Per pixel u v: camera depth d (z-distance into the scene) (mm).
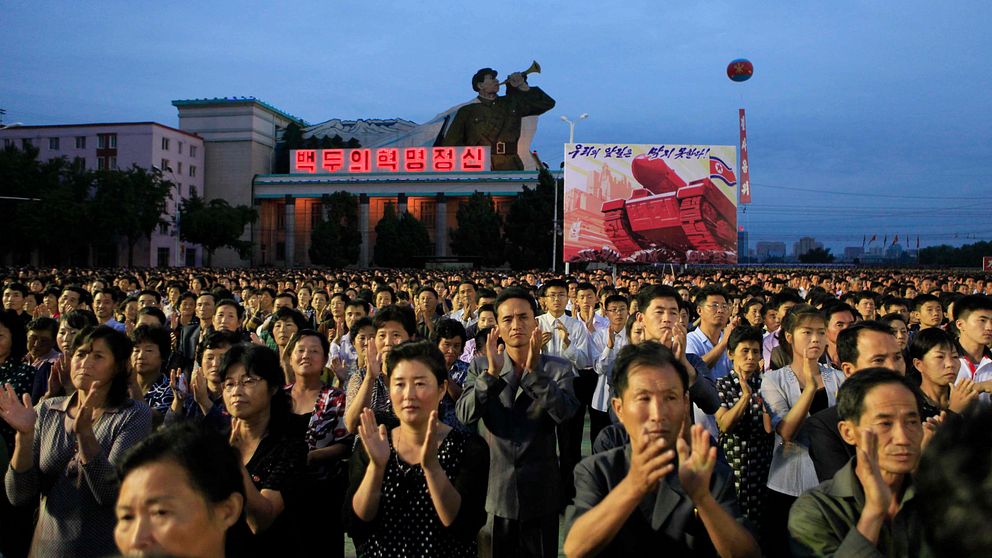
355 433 3752
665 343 3756
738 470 3588
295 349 4262
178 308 7988
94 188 50281
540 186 48844
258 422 3211
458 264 50594
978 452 1414
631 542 2242
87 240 45500
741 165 39719
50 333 5102
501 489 3588
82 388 3201
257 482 2959
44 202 43875
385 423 3232
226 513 1914
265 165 64000
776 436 3592
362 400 3740
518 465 3594
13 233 45625
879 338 3432
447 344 5016
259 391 3123
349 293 10523
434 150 58500
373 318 4648
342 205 55250
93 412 3143
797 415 3424
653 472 1938
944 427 1512
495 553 3564
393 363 3004
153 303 7582
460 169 58344
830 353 4871
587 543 2031
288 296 8758
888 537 2047
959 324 4871
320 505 3561
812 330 3717
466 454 2979
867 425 2219
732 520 2039
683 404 2262
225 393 3148
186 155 59062
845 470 2264
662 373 2219
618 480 2338
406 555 2801
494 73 60281
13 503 3086
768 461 3635
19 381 4535
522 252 49031
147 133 54438
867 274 23406
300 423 3379
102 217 44594
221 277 16453
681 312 4520
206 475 1838
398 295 10336
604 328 7238
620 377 2277
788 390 3721
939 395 3871
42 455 3082
